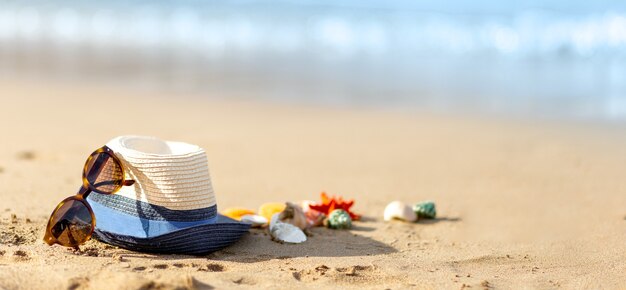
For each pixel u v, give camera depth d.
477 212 2.50
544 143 3.21
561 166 2.93
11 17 6.86
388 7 7.46
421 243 2.25
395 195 2.64
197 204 2.07
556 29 6.24
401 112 3.82
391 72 5.00
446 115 3.75
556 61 5.40
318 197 2.60
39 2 7.58
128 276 1.89
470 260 2.16
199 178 2.07
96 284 1.88
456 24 6.64
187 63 5.21
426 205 2.43
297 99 4.12
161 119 3.52
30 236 2.12
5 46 5.61
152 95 4.12
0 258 2.00
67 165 2.74
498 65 5.29
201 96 4.14
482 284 2.01
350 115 3.73
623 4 6.64
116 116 3.53
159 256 2.05
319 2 7.79
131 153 2.06
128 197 2.07
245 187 2.67
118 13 7.20
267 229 2.27
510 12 6.86
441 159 3.01
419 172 2.86
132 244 2.05
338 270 2.04
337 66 5.20
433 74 4.94
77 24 6.69
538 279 2.06
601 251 2.23
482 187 2.72
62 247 2.05
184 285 1.89
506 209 2.52
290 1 7.85
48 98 3.92
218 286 1.93
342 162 2.95
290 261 2.09
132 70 4.90
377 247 2.21
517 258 2.18
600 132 3.38
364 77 4.81
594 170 2.89
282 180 2.75
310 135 3.29
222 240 2.10
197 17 7.07
